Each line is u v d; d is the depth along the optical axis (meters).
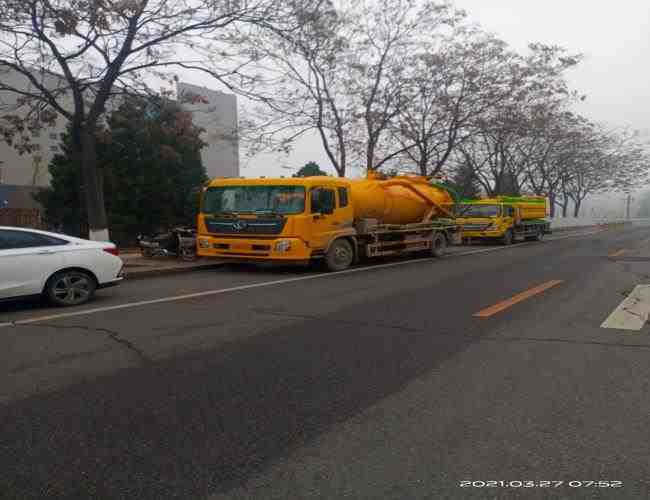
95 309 8.49
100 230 13.61
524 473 3.29
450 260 17.02
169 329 7.05
